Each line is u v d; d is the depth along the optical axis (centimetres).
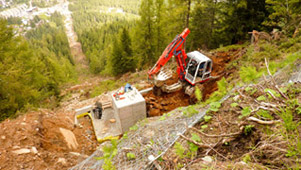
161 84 908
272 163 191
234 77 820
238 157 223
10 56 1291
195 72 866
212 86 930
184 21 1788
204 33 1995
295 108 230
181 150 248
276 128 220
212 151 247
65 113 923
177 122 385
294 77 325
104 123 859
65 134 756
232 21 1741
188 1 1614
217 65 1199
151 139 341
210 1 1738
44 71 2002
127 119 768
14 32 1423
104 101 966
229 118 295
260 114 252
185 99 927
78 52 11856
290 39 901
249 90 335
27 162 521
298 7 1109
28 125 685
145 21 1997
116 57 3105
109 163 290
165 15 1827
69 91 2600
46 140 661
